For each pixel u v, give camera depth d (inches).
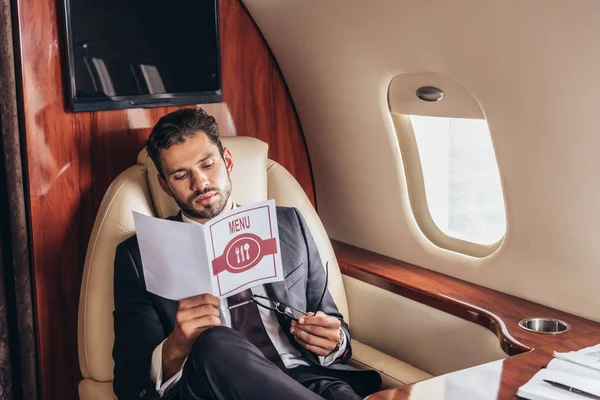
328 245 82.7
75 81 77.1
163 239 59.7
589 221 65.1
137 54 81.0
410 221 85.9
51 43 76.1
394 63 76.4
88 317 71.3
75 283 81.0
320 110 91.5
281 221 76.3
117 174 82.4
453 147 88.6
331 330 69.2
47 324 79.7
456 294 75.4
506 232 74.5
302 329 69.2
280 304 72.1
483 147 90.9
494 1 61.4
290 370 70.9
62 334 80.9
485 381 51.6
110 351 71.4
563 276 69.5
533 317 68.7
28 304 79.0
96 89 78.7
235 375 58.8
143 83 82.0
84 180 80.1
